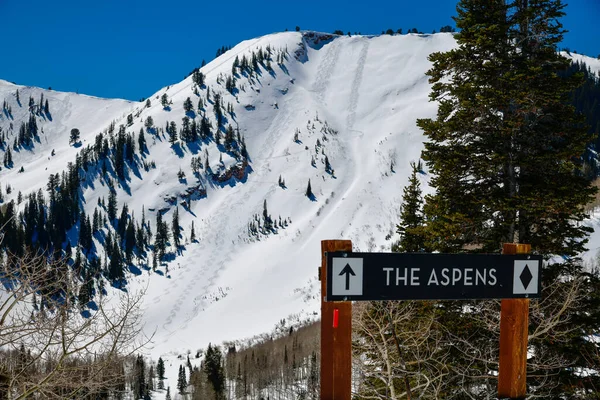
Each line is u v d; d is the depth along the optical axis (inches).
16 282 225.0
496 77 410.6
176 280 7126.0
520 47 431.2
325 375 127.3
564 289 360.8
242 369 3358.8
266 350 4042.8
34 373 243.3
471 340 399.2
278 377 2999.5
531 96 388.5
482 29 403.5
